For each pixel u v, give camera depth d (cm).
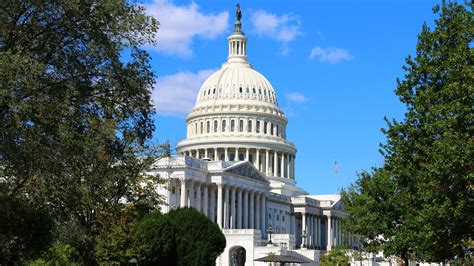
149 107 5053
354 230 8775
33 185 4872
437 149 5062
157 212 7588
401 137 5838
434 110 5222
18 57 4081
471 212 5197
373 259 16675
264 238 19950
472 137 5041
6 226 4966
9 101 4138
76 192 5200
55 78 4641
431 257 5800
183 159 16750
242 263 17138
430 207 5225
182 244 7625
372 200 7712
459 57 5162
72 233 6500
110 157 5356
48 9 4500
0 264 5300
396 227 7688
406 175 5878
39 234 5278
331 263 12481
